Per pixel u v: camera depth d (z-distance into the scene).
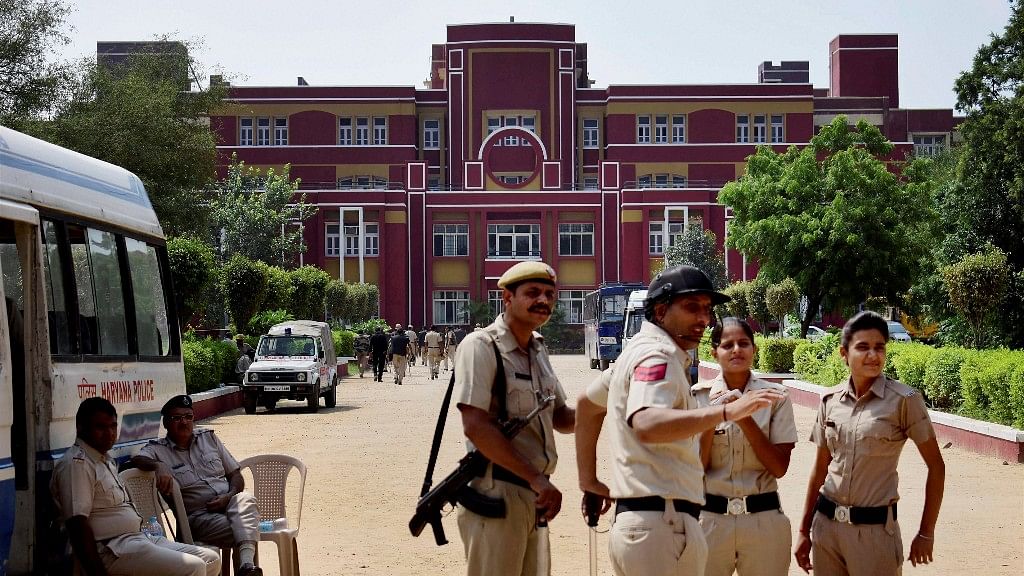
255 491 9.08
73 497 7.07
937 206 39.06
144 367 9.13
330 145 78.56
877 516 6.09
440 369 50.34
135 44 82.75
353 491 13.98
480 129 79.12
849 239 37.34
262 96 78.62
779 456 6.06
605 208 74.06
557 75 79.25
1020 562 9.52
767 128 79.12
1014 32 31.20
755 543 6.05
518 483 5.52
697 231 66.38
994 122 31.66
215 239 63.06
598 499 5.66
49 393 7.32
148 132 41.03
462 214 75.00
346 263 73.81
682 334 4.95
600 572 9.15
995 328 31.83
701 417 4.46
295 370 26.50
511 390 5.55
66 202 8.00
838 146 41.81
